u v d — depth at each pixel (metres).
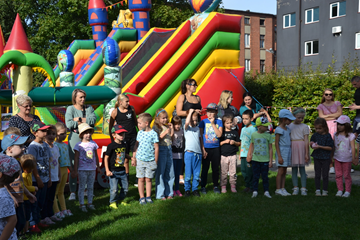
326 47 25.52
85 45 13.77
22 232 4.14
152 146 5.61
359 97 7.28
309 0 26.30
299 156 6.00
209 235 4.12
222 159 6.28
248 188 6.33
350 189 5.88
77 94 5.61
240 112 7.55
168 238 4.05
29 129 4.88
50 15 23.91
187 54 9.54
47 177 4.41
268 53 39.72
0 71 5.87
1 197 2.88
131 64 11.34
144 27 13.40
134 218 4.80
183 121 6.33
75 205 5.60
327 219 4.62
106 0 22.47
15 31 6.29
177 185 6.19
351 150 5.86
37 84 25.12
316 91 14.41
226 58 10.22
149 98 8.96
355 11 23.81
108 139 7.02
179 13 23.84
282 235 4.09
